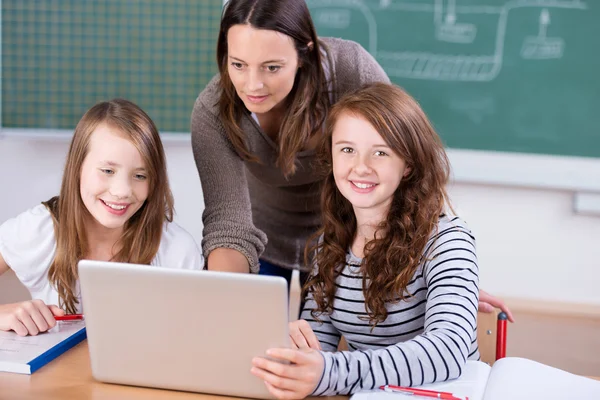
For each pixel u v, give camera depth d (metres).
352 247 1.31
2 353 1.07
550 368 1.05
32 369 1.04
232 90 1.47
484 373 1.06
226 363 0.96
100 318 0.98
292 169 1.51
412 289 1.23
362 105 1.20
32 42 2.81
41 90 2.84
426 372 1.00
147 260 1.40
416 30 2.73
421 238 1.22
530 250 2.85
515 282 2.88
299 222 1.82
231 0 1.36
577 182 2.72
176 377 0.98
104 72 2.82
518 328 2.68
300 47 1.37
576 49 2.66
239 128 1.51
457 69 2.73
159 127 2.85
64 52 2.82
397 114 1.20
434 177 1.25
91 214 1.39
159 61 2.80
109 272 0.95
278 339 0.93
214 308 0.93
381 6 2.74
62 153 2.93
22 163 2.95
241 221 1.51
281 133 1.49
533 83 2.70
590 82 2.66
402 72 2.77
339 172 1.22
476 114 2.75
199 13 2.77
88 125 1.34
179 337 0.96
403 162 1.22
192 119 1.58
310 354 0.96
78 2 2.78
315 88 1.45
